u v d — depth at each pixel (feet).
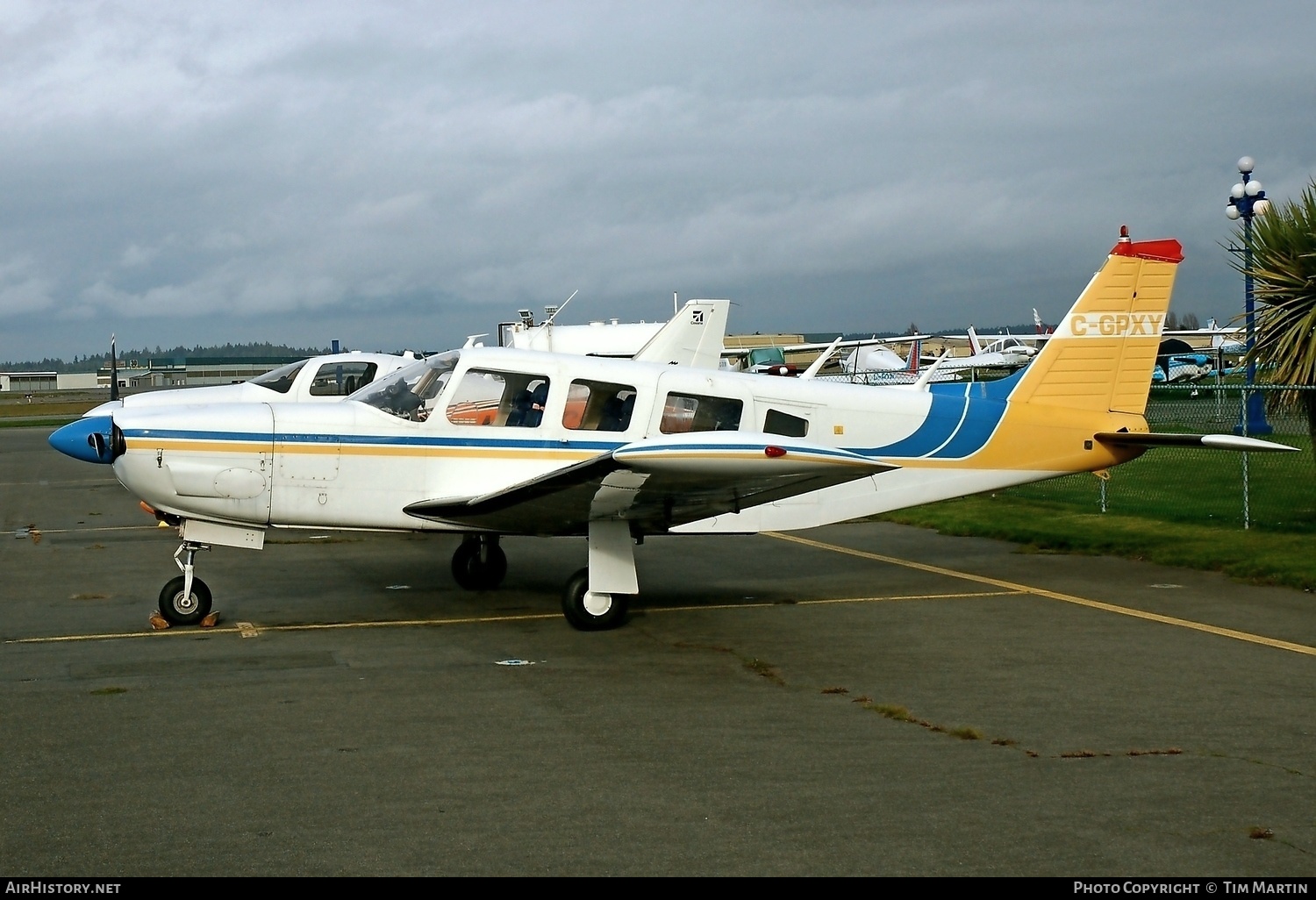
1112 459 35.40
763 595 32.53
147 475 27.84
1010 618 28.78
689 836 14.23
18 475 81.71
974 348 140.36
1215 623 28.02
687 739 18.44
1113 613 29.35
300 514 29.01
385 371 49.44
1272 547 37.11
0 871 13.07
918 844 13.98
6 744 17.99
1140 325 35.42
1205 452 68.18
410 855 13.58
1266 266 39.96
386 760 17.28
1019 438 34.50
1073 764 17.16
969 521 47.32
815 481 26.04
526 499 26.61
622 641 26.27
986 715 19.92
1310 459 62.75
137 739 18.26
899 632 27.25
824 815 14.97
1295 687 21.88
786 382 32.91
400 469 29.48
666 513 28.09
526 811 15.07
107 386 366.63
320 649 25.32
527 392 30.42
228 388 51.34
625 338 83.20
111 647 25.44
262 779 16.37
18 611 30.01
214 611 29.99
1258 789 16.06
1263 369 40.70
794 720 19.58
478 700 20.88
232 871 13.09
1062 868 13.24
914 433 33.60
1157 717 19.81
